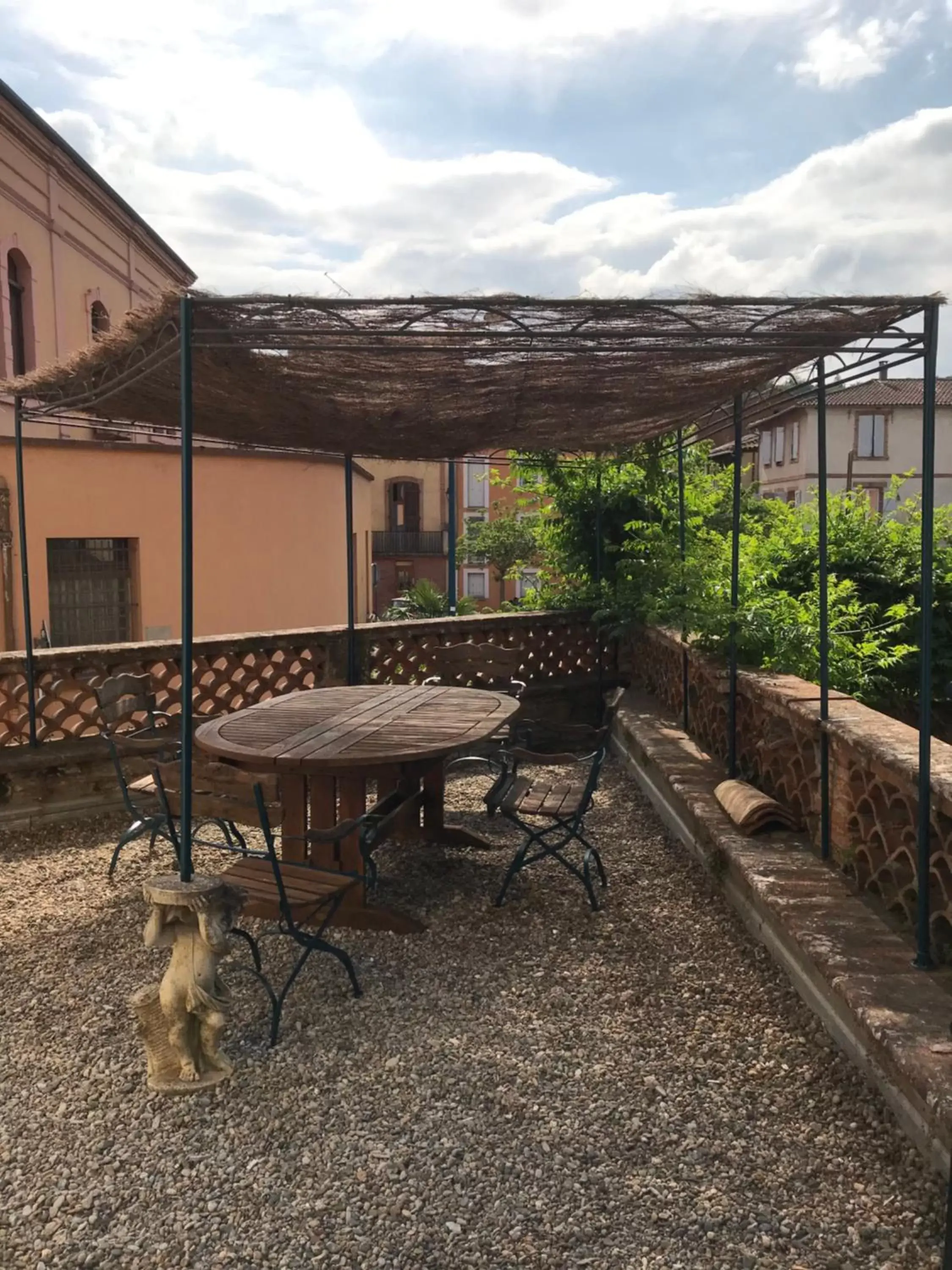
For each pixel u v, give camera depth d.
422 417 5.31
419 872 4.80
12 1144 2.69
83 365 4.07
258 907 3.58
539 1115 2.75
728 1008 3.36
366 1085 2.92
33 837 5.48
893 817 3.37
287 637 6.59
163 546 12.73
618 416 5.38
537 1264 2.20
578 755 7.45
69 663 5.71
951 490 35.25
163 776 3.52
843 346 3.14
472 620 7.46
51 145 13.20
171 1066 2.96
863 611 7.08
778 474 37.91
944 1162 2.36
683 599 6.16
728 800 4.57
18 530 11.42
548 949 3.88
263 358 3.75
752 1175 2.47
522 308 2.94
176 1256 2.26
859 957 3.02
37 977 3.71
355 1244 2.27
